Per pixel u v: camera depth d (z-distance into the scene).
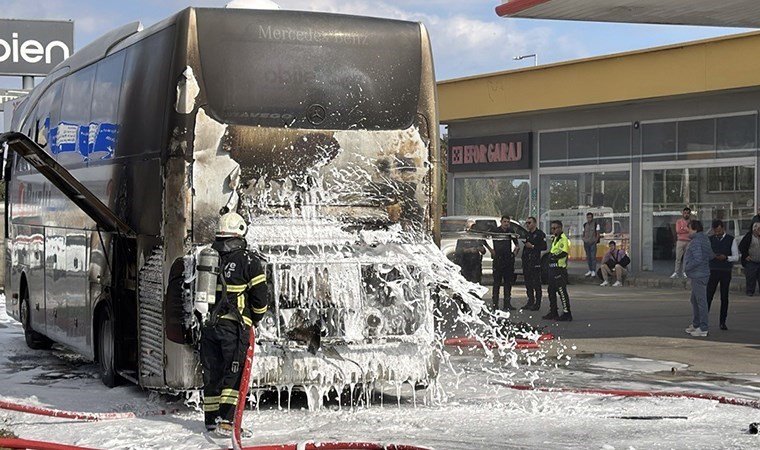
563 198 34.97
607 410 10.45
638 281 30.33
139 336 10.95
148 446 8.76
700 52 28.72
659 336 17.72
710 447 8.58
